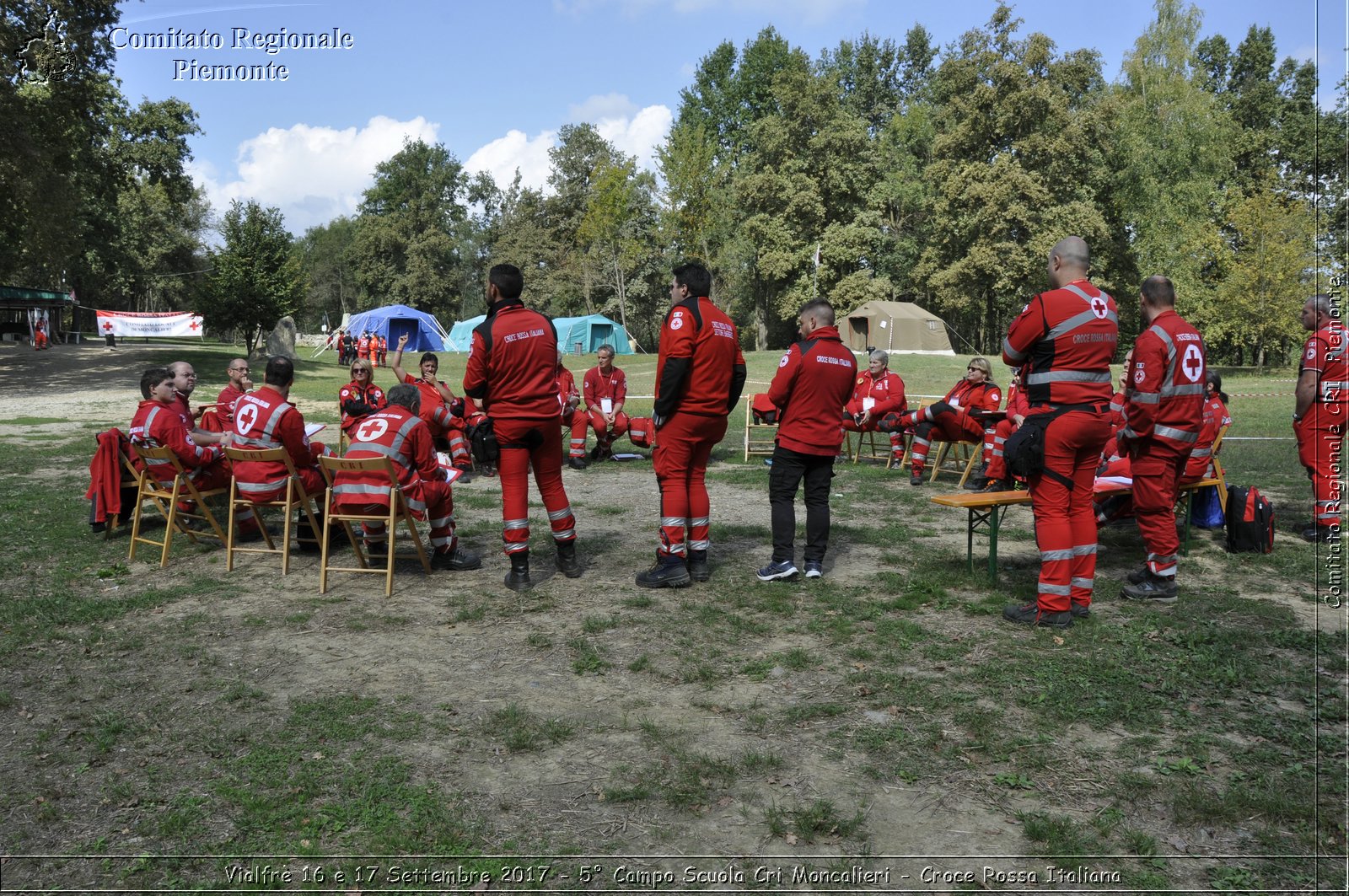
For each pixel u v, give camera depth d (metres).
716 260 57.22
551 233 68.94
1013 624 5.12
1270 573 6.18
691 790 3.33
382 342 39.31
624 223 58.59
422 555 6.25
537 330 5.80
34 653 4.77
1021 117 41.25
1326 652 4.58
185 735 3.82
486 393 5.80
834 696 4.16
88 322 62.97
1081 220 39.69
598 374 11.84
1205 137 39.62
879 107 65.44
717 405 5.85
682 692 4.25
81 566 6.49
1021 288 43.16
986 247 41.56
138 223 58.97
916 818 3.16
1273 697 4.07
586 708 4.07
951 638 4.89
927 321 39.97
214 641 4.96
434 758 3.61
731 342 5.88
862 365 31.72
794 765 3.53
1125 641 4.77
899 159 54.62
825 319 5.93
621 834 3.08
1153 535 5.54
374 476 5.97
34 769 3.54
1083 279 5.06
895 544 7.22
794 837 3.05
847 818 3.15
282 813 3.21
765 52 63.16
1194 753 3.57
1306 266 33.25
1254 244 34.75
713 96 65.25
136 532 6.69
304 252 103.94
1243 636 4.79
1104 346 4.89
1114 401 6.98
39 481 10.02
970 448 11.98
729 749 3.66
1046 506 5.01
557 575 6.29
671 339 5.68
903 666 4.52
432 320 49.59
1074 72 41.94
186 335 45.81
